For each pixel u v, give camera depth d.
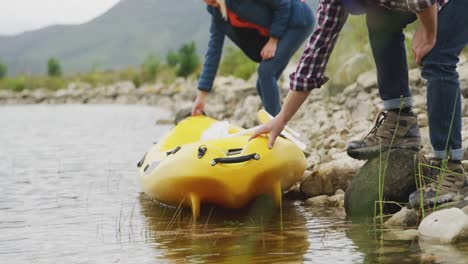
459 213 2.72
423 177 3.22
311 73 3.22
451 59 2.93
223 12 5.05
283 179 3.72
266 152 3.52
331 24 3.09
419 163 3.18
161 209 3.93
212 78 5.11
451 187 3.04
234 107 11.19
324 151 5.19
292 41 5.18
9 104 25.72
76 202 4.23
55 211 3.95
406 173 3.35
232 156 3.52
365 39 8.96
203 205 3.88
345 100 7.74
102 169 5.79
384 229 3.00
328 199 3.88
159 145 4.53
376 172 3.41
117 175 5.39
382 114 3.49
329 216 3.45
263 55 5.16
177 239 3.08
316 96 8.66
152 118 12.92
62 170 5.79
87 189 4.74
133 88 26.56
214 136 4.27
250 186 3.54
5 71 38.09
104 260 2.72
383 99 3.44
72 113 16.42
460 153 3.05
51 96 27.19
